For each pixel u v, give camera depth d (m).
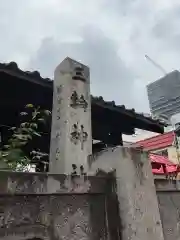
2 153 3.13
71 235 2.45
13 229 2.10
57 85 3.70
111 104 4.99
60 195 2.49
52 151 3.37
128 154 2.92
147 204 2.86
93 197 2.75
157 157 8.27
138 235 2.62
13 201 2.17
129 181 2.79
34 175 2.33
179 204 3.76
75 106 3.44
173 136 11.75
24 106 4.70
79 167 3.13
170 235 3.40
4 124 4.72
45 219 2.32
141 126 6.14
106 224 2.73
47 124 4.75
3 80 4.02
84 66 3.79
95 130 6.01
